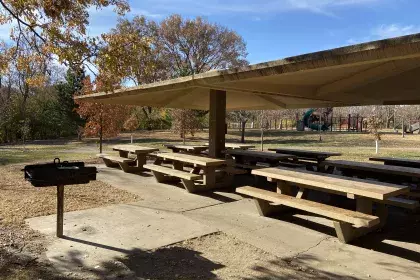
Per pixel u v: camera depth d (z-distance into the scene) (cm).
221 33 3803
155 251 377
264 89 544
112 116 1303
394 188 407
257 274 326
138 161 931
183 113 1703
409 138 2534
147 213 524
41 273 320
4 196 616
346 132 3350
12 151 1697
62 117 2970
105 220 484
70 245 389
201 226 464
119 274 321
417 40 271
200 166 719
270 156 784
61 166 409
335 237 430
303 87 582
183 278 315
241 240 415
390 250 391
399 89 555
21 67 661
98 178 822
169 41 3669
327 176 495
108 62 570
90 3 579
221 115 784
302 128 3788
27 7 545
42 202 574
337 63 331
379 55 299
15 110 2694
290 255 373
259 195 491
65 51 550
